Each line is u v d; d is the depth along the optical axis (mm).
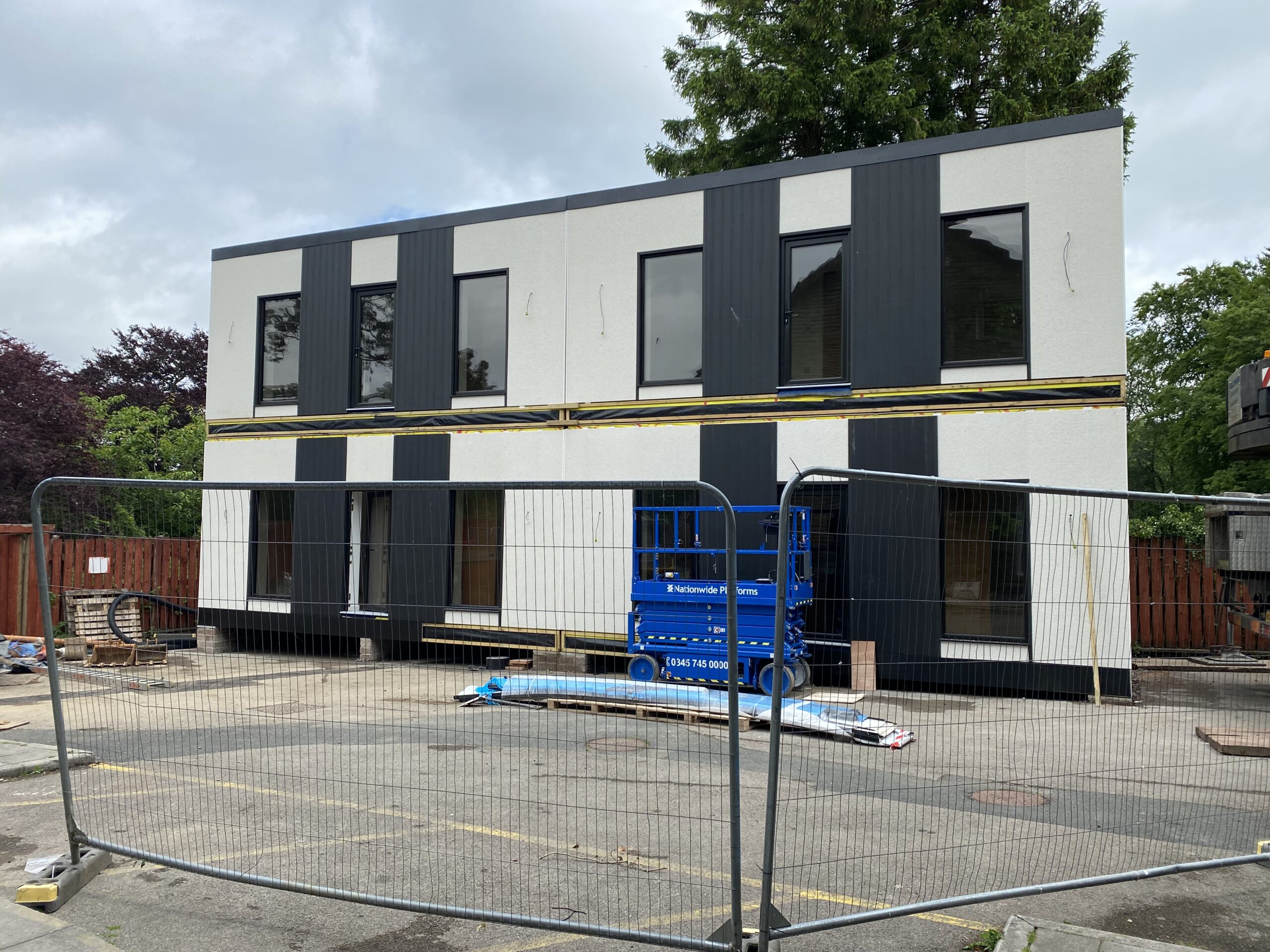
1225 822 5699
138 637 8891
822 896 4398
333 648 5012
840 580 11320
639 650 10508
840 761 7277
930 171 11352
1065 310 10633
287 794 6156
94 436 23000
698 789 6465
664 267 12969
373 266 14844
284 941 3932
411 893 4352
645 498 12609
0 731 8492
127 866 4836
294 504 5453
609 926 3867
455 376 14188
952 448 11031
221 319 16125
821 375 11945
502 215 13922
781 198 12141
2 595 13555
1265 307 25047
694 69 24094
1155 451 39906
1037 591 6699
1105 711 5992
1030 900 4496
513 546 4961
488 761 7180
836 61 21125
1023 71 21078
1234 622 10938
